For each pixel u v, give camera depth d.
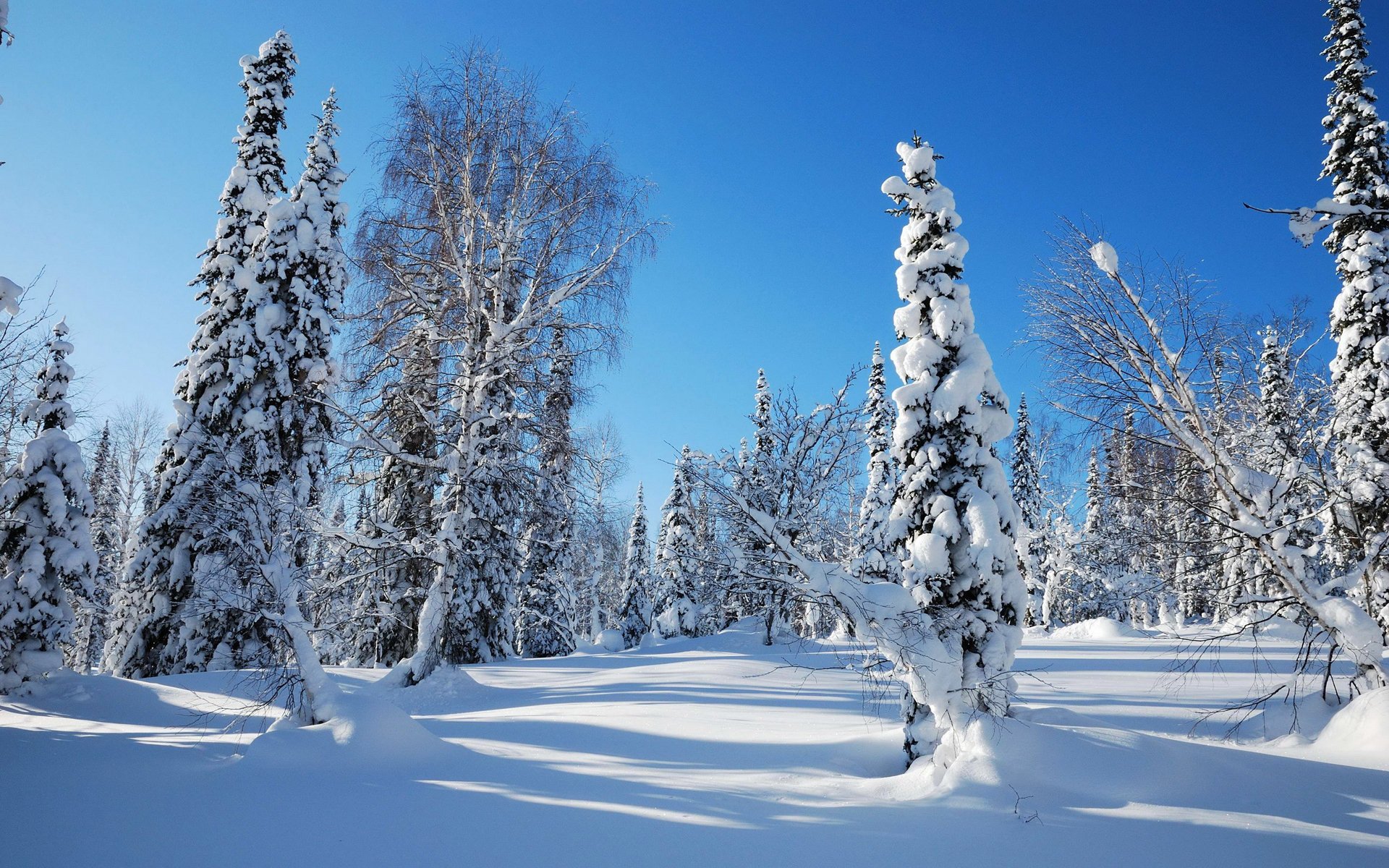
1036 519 36.78
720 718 13.49
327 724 10.31
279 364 20.45
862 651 10.67
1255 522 12.69
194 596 18.84
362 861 5.98
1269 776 8.19
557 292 18.30
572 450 18.89
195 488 16.78
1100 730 8.94
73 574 18.03
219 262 22.12
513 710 15.38
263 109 23.30
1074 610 41.50
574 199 18.28
